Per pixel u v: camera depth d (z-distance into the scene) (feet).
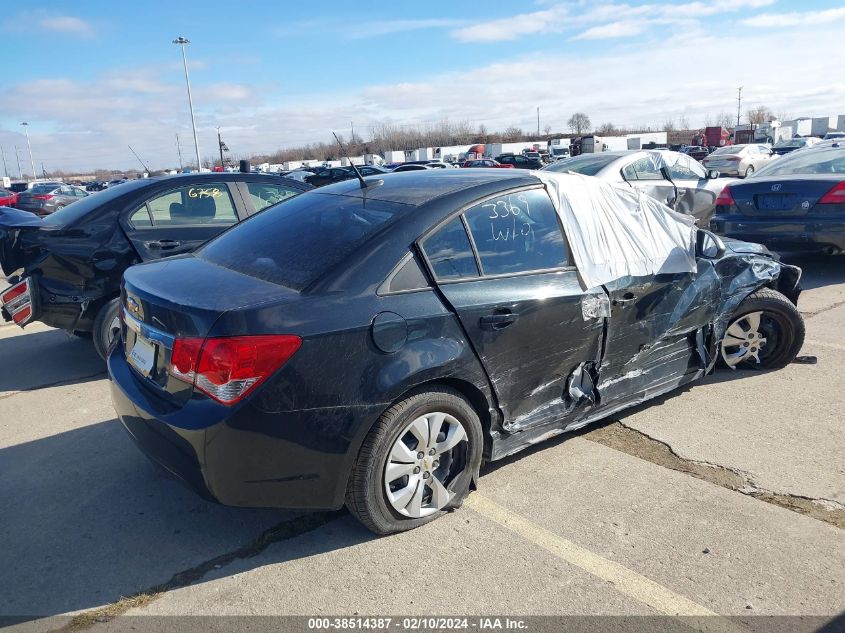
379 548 9.88
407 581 9.13
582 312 11.60
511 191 11.44
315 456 9.11
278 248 10.84
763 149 98.53
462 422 10.41
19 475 12.38
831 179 24.18
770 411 14.35
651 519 10.46
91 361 19.26
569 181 12.35
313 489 9.29
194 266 11.24
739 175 84.89
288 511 10.96
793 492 11.16
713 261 14.66
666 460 12.35
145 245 17.78
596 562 9.45
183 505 11.25
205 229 18.93
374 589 8.98
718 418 14.08
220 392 8.69
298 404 8.85
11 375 18.10
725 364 16.57
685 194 21.62
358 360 9.20
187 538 10.29
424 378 9.68
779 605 8.54
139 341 10.46
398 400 9.71
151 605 8.80
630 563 9.41
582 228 12.03
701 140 182.29
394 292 9.73
